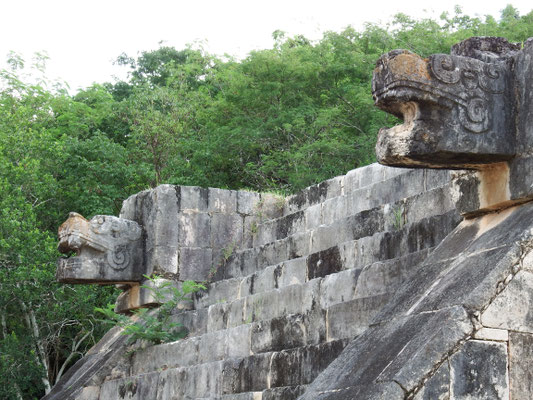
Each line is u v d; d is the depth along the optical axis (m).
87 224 11.88
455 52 6.26
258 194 12.45
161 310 10.87
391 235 7.98
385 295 6.89
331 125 21.67
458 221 7.12
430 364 4.68
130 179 23.20
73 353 19.08
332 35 23.33
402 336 5.12
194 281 11.77
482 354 4.79
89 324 20.03
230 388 8.27
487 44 6.14
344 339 6.89
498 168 5.80
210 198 12.14
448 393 4.67
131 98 25.81
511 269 5.00
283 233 11.48
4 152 20.72
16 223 17.52
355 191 10.20
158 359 10.37
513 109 5.70
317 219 10.80
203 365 8.84
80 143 22.92
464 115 5.57
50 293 18.53
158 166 23.44
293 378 7.40
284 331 8.09
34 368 17.83
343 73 22.62
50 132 24.81
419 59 5.53
